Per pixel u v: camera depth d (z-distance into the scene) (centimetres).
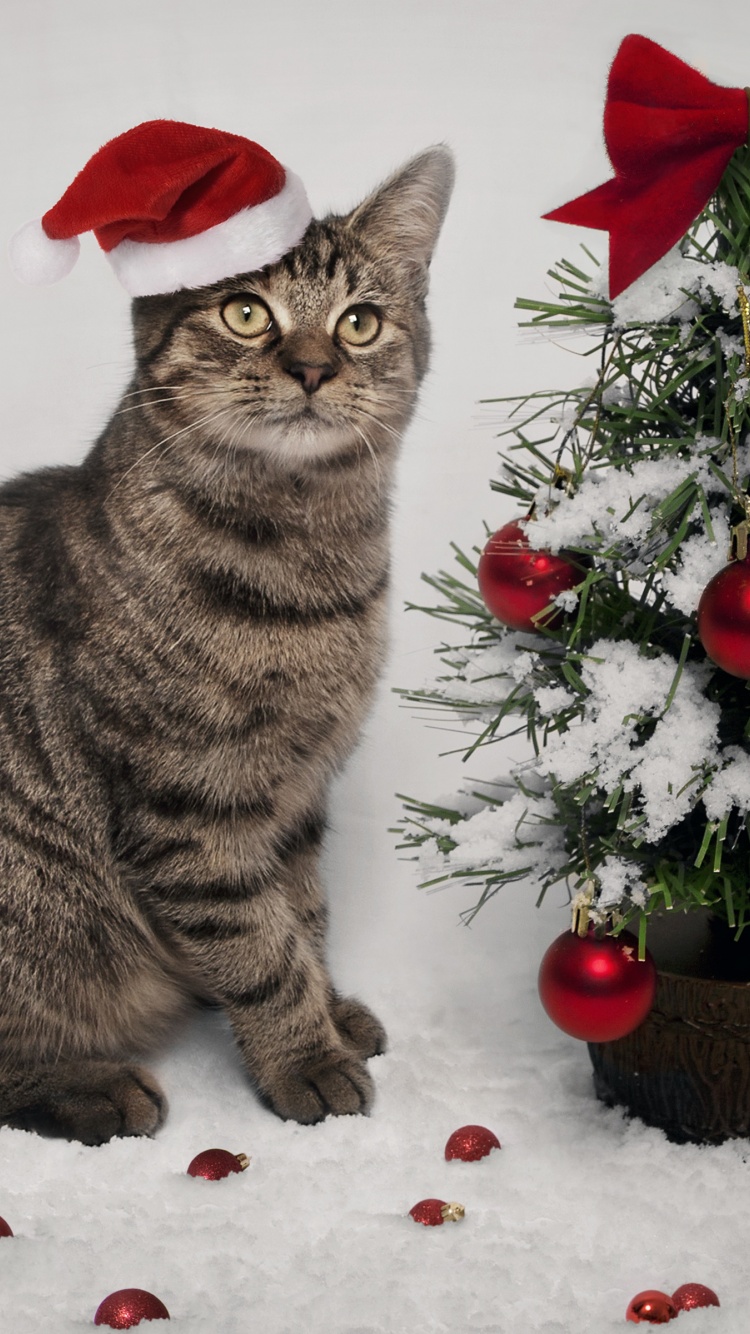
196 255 137
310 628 151
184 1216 130
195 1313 116
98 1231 127
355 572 156
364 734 187
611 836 134
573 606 133
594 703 131
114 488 152
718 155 116
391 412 155
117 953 161
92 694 150
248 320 145
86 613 151
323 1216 131
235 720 149
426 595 220
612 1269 121
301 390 143
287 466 148
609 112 117
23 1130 149
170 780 149
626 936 132
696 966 136
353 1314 116
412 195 156
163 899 154
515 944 184
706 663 133
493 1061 159
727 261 121
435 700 150
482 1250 124
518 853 140
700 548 126
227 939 155
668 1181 134
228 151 133
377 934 188
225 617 148
